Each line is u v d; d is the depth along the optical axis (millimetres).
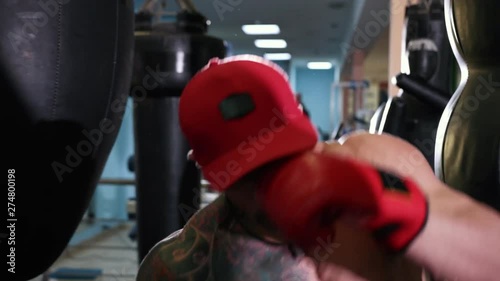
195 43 1543
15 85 847
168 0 4223
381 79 11461
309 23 7766
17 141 853
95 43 926
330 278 662
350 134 772
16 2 842
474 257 491
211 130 536
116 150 6199
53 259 942
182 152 1582
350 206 455
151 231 1607
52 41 872
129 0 1024
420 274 733
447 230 496
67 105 898
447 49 1626
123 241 5137
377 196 470
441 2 1632
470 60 943
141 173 1605
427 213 497
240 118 521
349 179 458
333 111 9078
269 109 518
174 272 724
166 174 1581
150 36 1536
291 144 490
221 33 8883
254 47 10750
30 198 867
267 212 514
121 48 988
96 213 5711
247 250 647
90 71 922
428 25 1629
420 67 1629
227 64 554
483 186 883
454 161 935
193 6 1644
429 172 658
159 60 1523
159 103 1568
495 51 882
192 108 548
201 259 711
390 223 485
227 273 661
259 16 7207
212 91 538
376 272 679
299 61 13047
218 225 691
